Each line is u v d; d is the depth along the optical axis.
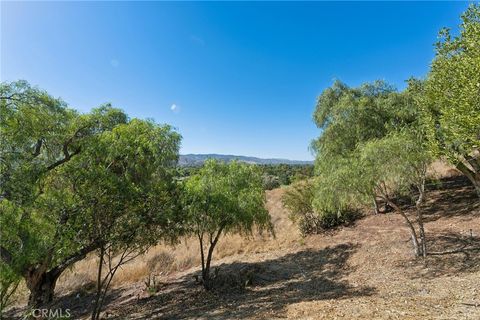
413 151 11.39
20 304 14.73
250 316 9.27
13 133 9.30
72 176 10.16
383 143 11.59
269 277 14.38
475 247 12.02
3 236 7.88
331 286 11.85
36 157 10.23
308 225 20.11
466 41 9.40
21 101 10.04
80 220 9.52
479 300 7.88
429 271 11.11
